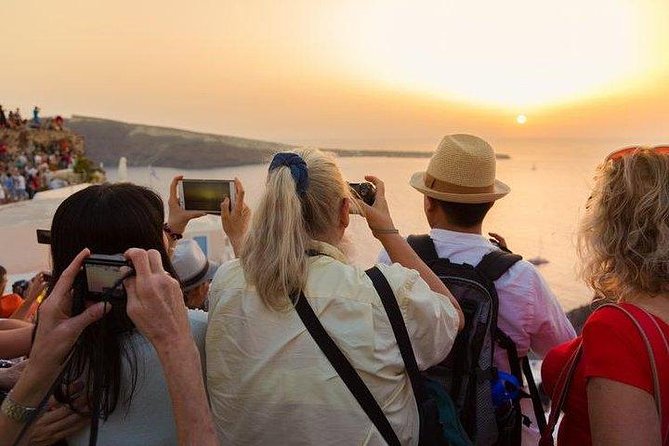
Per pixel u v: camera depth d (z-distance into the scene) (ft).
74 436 4.30
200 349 4.94
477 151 6.68
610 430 3.96
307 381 4.33
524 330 6.29
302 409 4.33
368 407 4.34
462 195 6.55
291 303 4.39
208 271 8.06
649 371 3.95
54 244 4.12
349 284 4.46
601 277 4.55
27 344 6.15
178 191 6.47
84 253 3.43
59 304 3.39
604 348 4.11
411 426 4.65
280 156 4.71
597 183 4.64
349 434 4.33
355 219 5.29
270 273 4.35
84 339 3.85
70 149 118.42
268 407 4.40
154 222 4.22
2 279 14.35
